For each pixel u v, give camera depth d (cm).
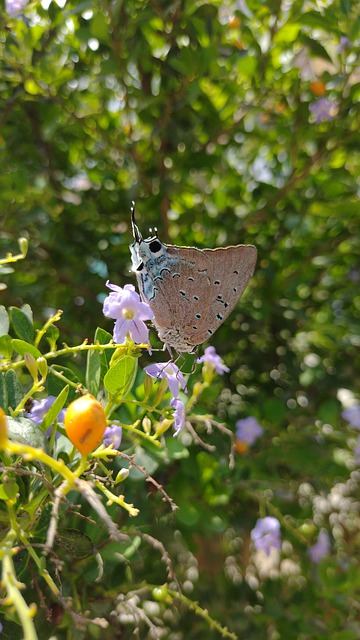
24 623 14
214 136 41
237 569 46
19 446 15
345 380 44
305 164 41
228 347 41
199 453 34
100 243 41
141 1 36
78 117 40
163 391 22
